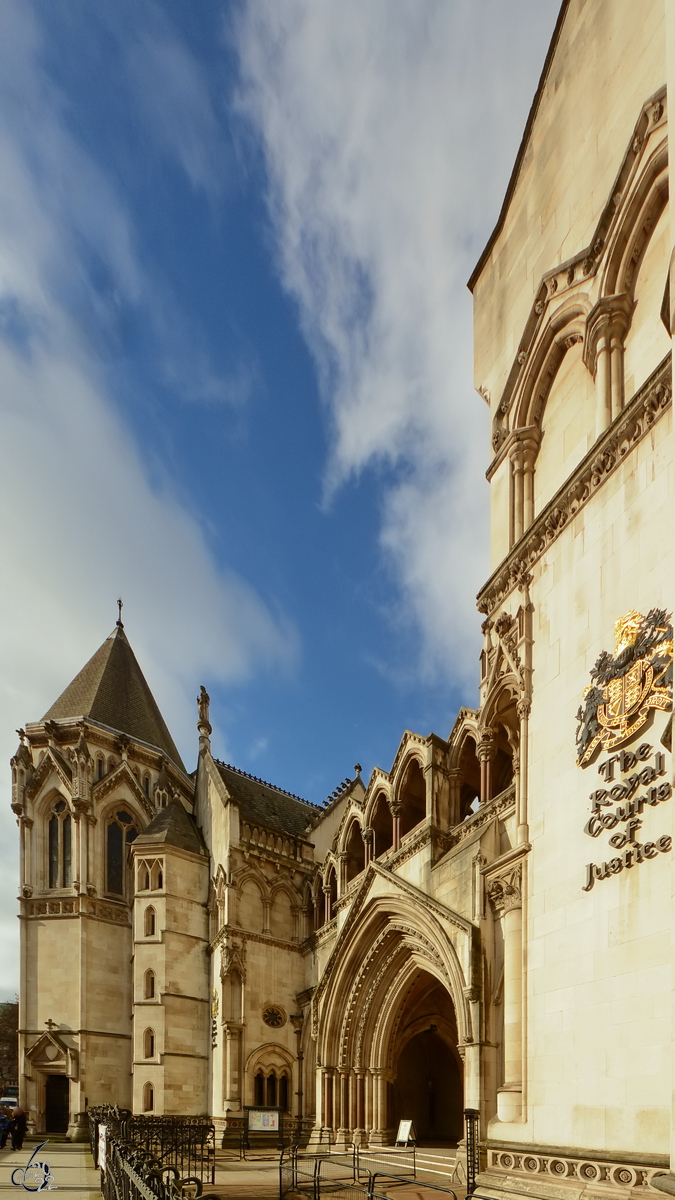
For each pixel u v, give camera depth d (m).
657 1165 11.46
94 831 48.19
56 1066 43.75
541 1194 13.91
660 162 15.32
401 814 31.25
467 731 27.70
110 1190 15.32
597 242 17.25
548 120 20.62
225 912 39.03
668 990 11.78
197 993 41.25
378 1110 30.84
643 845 12.88
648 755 13.17
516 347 21.72
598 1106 13.23
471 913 22.52
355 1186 18.62
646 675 13.45
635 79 16.61
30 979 45.72
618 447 15.25
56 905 46.78
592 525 16.02
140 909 41.72
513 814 20.77
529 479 20.38
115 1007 46.06
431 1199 17.48
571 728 15.94
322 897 40.88
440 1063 39.25
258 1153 32.62
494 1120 17.97
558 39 20.22
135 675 59.06
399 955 30.23
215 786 44.09
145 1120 32.06
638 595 14.13
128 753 52.12
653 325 15.58
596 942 13.92
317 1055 32.56
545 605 17.84
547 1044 15.28
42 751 50.56
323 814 47.38
